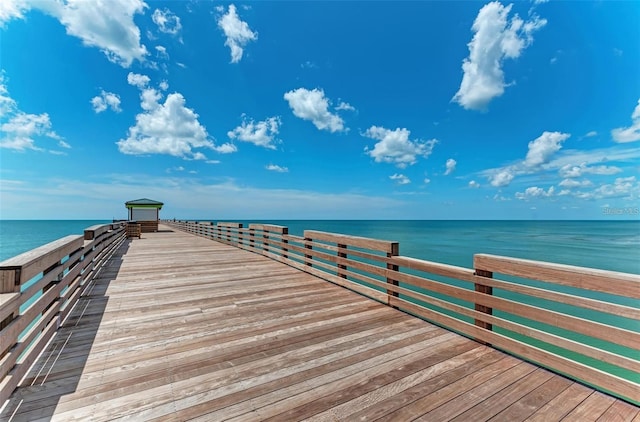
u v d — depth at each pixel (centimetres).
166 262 638
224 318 312
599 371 182
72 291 324
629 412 165
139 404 169
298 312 332
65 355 226
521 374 204
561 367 200
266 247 727
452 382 195
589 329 185
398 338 264
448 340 260
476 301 258
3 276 167
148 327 285
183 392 181
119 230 886
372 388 187
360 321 306
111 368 208
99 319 304
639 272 1567
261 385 190
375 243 379
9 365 169
